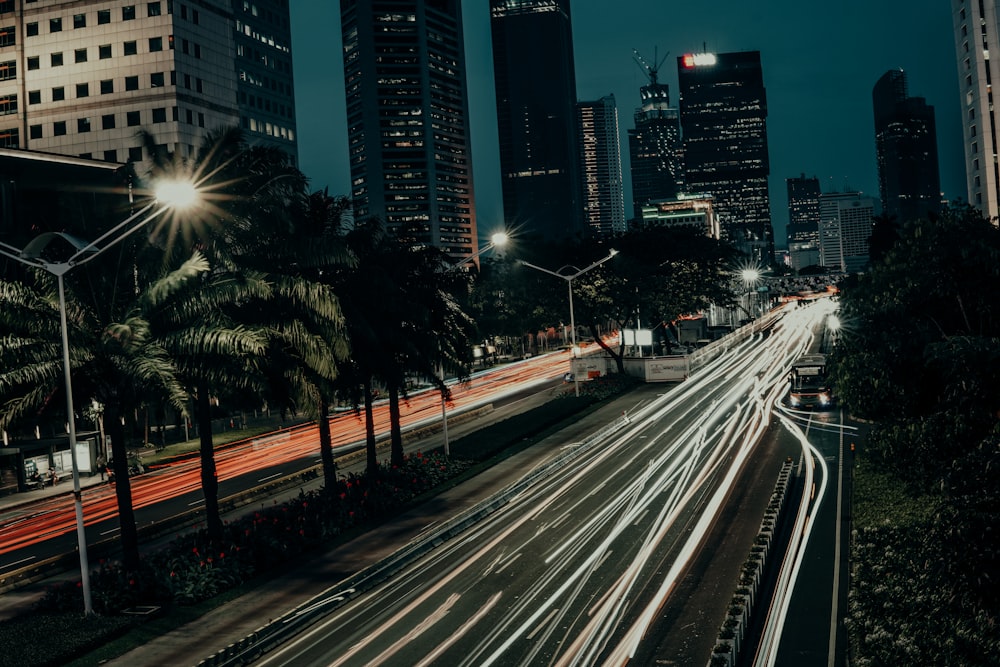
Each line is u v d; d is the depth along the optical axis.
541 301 82.25
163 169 27.12
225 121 115.38
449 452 47.16
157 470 53.00
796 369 61.62
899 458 23.33
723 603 22.52
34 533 37.44
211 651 21.45
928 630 17.23
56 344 24.45
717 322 174.25
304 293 27.06
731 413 58.62
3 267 29.47
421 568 27.66
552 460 44.84
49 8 108.44
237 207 27.14
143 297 24.97
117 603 24.61
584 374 86.50
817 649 19.56
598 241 85.06
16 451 47.38
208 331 24.58
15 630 22.70
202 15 112.00
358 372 36.16
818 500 33.62
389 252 39.50
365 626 22.48
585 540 29.41
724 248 98.69
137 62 107.12
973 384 19.67
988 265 22.53
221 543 28.39
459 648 20.25
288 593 25.91
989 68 115.75
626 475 40.34
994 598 13.82
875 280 26.38
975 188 118.81
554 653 19.53
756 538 28.28
